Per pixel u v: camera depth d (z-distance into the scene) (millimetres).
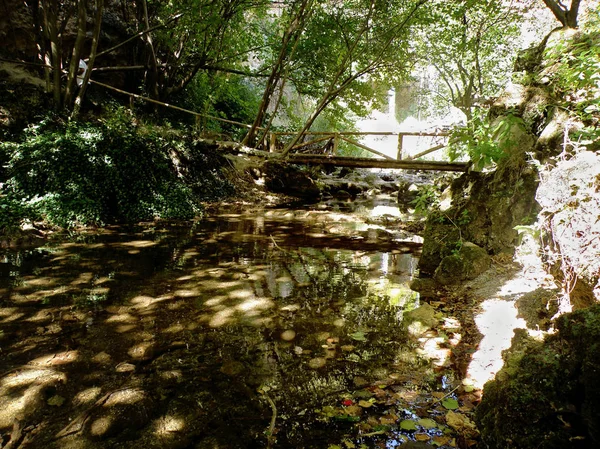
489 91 18000
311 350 2686
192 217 7766
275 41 13688
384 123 32875
